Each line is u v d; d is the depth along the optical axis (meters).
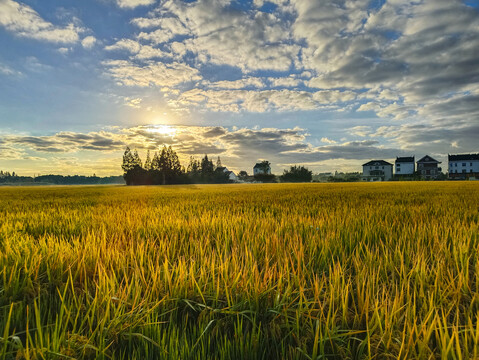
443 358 1.56
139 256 3.40
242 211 8.51
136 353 1.76
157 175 117.12
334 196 14.38
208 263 2.97
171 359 1.65
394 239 4.24
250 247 3.73
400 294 2.27
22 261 3.02
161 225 5.47
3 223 6.19
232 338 1.97
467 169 101.12
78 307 2.08
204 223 5.54
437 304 2.26
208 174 127.88
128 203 12.44
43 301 2.41
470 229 4.45
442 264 2.91
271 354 1.86
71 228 5.52
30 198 18.92
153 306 2.07
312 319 2.08
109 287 2.53
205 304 2.29
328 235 4.14
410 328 1.83
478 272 2.59
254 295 2.25
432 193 16.48
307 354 1.75
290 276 2.80
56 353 1.59
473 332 1.75
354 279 2.75
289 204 10.12
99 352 1.70
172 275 2.63
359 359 1.73
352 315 2.12
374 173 113.44
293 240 4.05
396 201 10.88
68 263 3.03
